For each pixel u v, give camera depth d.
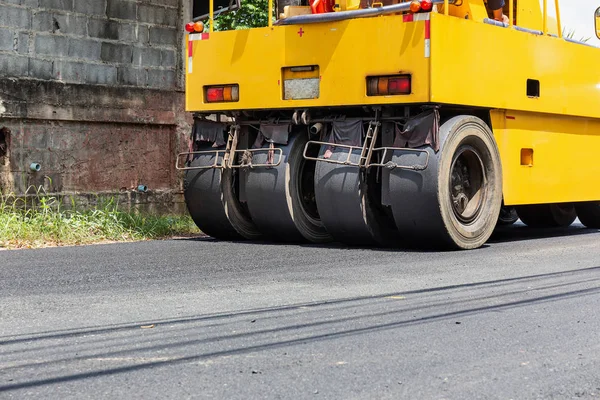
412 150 8.90
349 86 9.20
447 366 4.00
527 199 10.27
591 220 12.61
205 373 3.86
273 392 3.57
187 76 10.16
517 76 9.85
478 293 6.05
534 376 3.85
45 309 5.43
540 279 6.75
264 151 9.90
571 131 10.92
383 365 4.01
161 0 13.55
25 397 3.50
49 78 12.31
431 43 8.75
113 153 13.01
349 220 9.34
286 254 8.63
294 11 10.27
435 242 9.05
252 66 9.77
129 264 7.74
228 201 10.30
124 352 4.25
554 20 10.86
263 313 5.27
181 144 13.73
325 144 9.49
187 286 6.39
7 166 11.93
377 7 9.41
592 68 11.09
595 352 4.31
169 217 12.38
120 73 13.09
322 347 4.36
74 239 10.21
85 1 12.68
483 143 9.42
